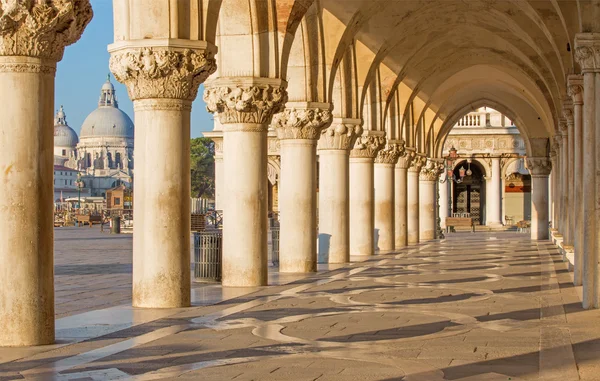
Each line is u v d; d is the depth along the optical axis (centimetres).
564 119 3158
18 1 1128
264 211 2053
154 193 1616
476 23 3222
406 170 4106
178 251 1619
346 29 2503
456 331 1270
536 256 3200
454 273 2389
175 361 1035
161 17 1584
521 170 6769
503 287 1966
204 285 2078
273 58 2025
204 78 1642
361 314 1475
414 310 1532
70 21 1176
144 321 1408
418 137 4512
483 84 4616
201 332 1273
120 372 968
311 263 2441
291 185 2448
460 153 6681
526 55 3269
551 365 991
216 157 6262
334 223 2842
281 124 2455
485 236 5456
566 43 2511
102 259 3234
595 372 951
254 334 1248
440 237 5141
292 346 1141
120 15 1609
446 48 3625
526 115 4894
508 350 1102
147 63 1577
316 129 2469
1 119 1166
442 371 965
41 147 1179
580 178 1984
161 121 1611
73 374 957
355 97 2888
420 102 4144
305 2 2062
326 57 2498
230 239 2036
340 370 974
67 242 4728
